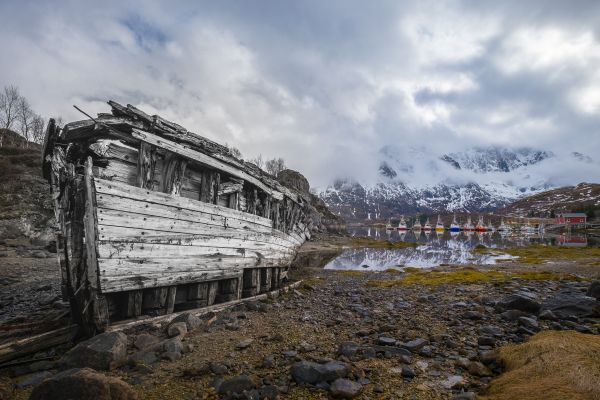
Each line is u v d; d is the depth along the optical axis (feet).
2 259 89.25
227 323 35.32
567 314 34.01
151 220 32.12
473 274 75.77
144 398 19.90
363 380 21.36
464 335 30.37
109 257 28.76
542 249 179.52
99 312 28.40
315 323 35.86
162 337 30.07
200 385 21.49
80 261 31.55
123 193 30.12
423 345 27.55
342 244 232.94
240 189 46.09
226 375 22.84
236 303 42.65
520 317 32.94
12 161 173.58
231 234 41.86
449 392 19.84
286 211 68.28
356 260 140.15
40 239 119.55
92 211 28.22
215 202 40.93
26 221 133.80
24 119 277.85
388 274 90.07
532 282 60.70
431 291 56.59
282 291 55.52
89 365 23.41
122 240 29.76
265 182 53.21
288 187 68.64
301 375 21.48
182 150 35.45
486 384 20.49
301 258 145.38
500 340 28.25
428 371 22.84
